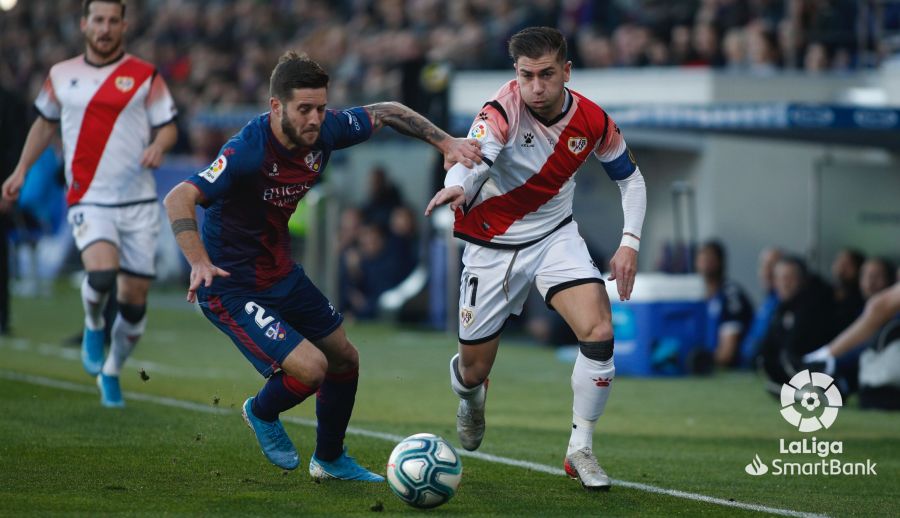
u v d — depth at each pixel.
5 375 34.50
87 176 28.30
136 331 28.69
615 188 53.19
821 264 43.97
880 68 50.19
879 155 50.72
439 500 18.12
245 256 19.33
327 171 60.56
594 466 20.09
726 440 27.58
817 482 22.23
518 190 20.45
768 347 34.28
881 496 20.86
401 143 59.50
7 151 42.22
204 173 18.52
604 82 52.88
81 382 33.72
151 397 31.20
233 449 23.28
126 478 20.17
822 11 52.19
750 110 37.91
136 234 28.52
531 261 20.70
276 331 18.98
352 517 17.56
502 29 62.28
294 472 21.20
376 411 31.05
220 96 78.25
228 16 87.75
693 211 44.97
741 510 18.98
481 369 21.48
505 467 22.52
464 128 47.94
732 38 51.69
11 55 103.69
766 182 50.62
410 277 56.47
